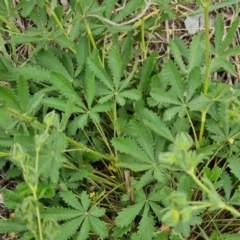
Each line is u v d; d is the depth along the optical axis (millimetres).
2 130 417
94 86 390
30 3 426
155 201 393
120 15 438
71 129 404
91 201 406
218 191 429
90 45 453
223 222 423
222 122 400
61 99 398
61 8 430
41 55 430
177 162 276
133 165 383
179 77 391
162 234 379
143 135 386
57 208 378
